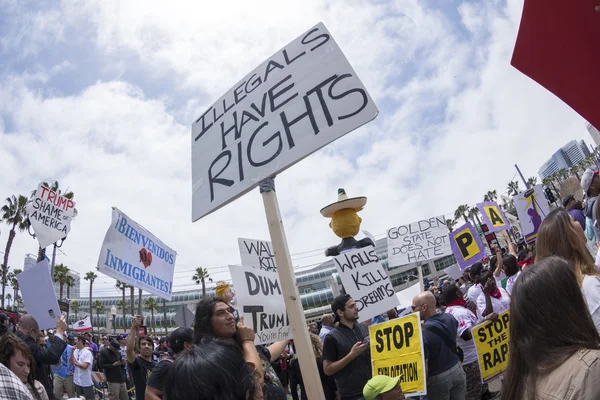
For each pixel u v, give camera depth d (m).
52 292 6.50
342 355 4.72
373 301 5.94
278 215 3.25
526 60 2.49
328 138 3.15
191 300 79.00
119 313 92.88
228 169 3.70
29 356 3.66
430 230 11.12
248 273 4.26
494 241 14.35
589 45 2.31
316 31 3.59
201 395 1.65
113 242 5.62
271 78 3.70
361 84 3.16
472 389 6.12
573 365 1.63
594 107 2.39
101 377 12.98
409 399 5.10
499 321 5.21
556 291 1.79
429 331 4.93
